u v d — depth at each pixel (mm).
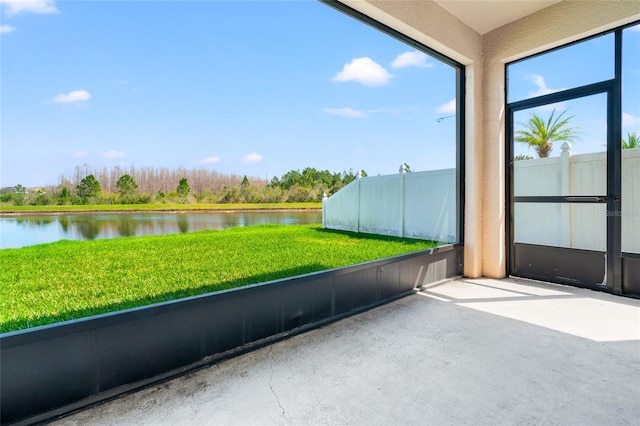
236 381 1826
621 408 1562
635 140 3143
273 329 2336
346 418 1508
